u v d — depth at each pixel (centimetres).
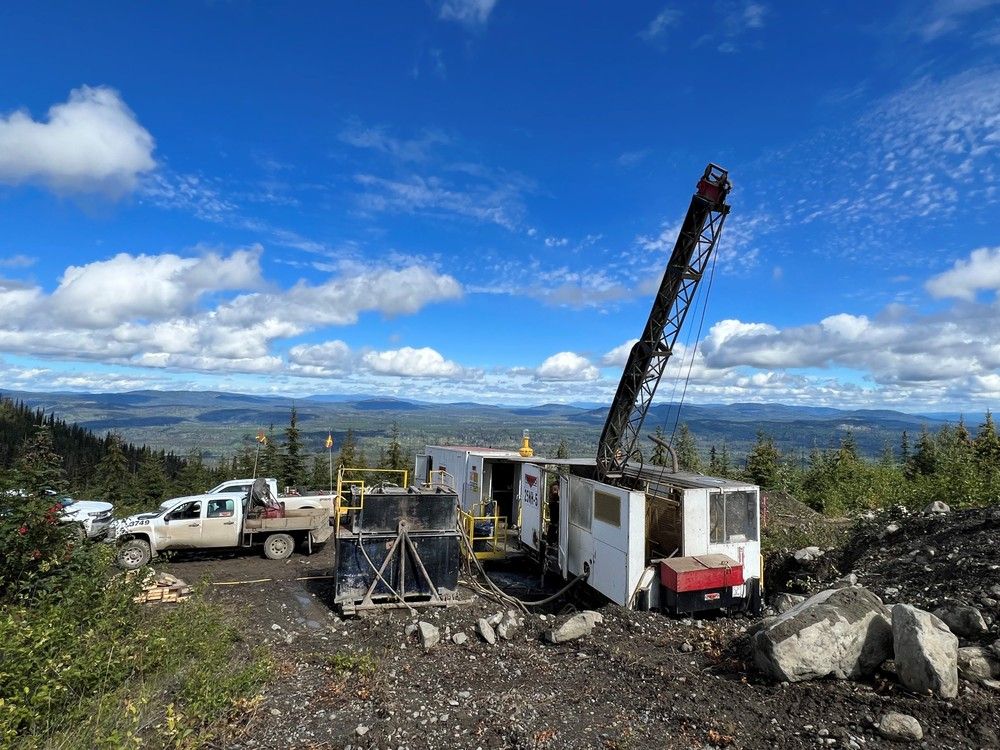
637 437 1466
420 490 1177
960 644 671
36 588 741
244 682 645
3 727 464
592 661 778
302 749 534
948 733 504
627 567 1028
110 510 1602
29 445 825
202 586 930
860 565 1073
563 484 1282
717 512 1070
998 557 817
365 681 698
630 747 533
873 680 611
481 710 619
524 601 1271
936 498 1583
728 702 607
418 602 1080
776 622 669
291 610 1056
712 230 1346
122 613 756
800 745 517
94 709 530
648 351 1423
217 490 1731
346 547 1065
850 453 3456
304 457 3947
